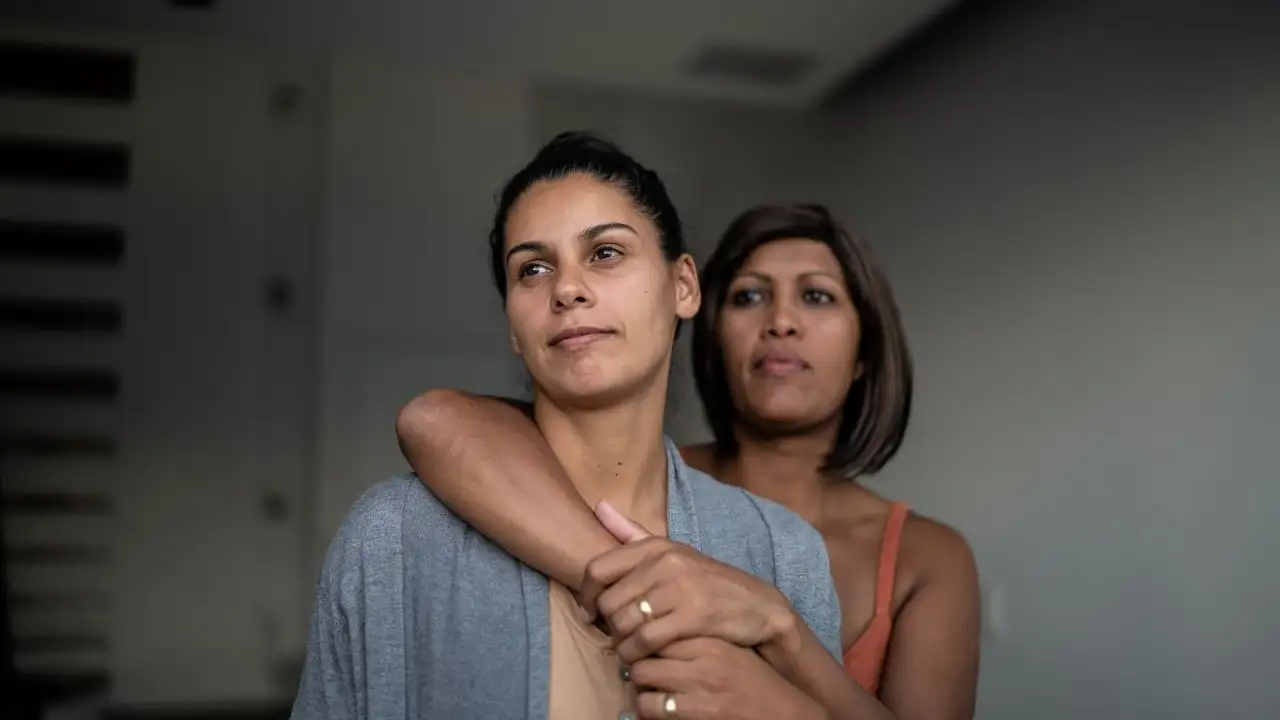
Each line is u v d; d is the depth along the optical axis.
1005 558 2.49
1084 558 2.25
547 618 0.81
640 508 0.90
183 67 3.40
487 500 0.81
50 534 3.41
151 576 3.45
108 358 3.45
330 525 3.50
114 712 3.33
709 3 2.70
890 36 2.86
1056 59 2.43
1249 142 1.91
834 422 1.32
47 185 3.38
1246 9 1.92
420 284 3.56
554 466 0.85
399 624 0.82
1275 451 1.83
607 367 0.83
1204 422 1.98
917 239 2.92
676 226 0.91
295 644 3.51
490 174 3.56
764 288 1.29
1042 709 2.33
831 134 3.34
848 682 0.83
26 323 3.40
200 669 3.45
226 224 3.49
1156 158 2.13
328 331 3.51
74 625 3.41
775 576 0.91
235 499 3.51
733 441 1.36
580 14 2.81
